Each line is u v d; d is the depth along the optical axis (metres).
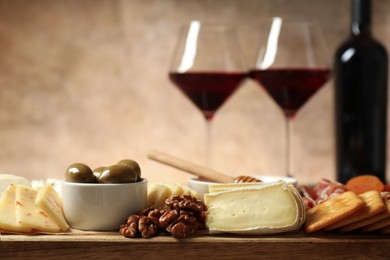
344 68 1.71
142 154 2.64
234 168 2.64
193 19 2.61
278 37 1.47
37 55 2.63
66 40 2.62
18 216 1.02
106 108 2.64
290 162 1.48
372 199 1.05
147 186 1.10
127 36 2.62
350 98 1.71
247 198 1.04
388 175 2.57
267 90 1.49
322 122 2.62
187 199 1.04
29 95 2.64
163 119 2.63
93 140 2.65
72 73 2.63
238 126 2.63
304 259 1.00
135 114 2.64
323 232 1.04
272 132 2.63
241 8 2.60
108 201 1.04
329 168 2.63
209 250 0.99
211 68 1.49
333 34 2.60
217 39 1.50
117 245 0.99
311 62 1.45
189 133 2.64
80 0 2.62
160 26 2.61
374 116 1.71
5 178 1.15
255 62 1.52
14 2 2.61
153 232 1.00
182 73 1.48
